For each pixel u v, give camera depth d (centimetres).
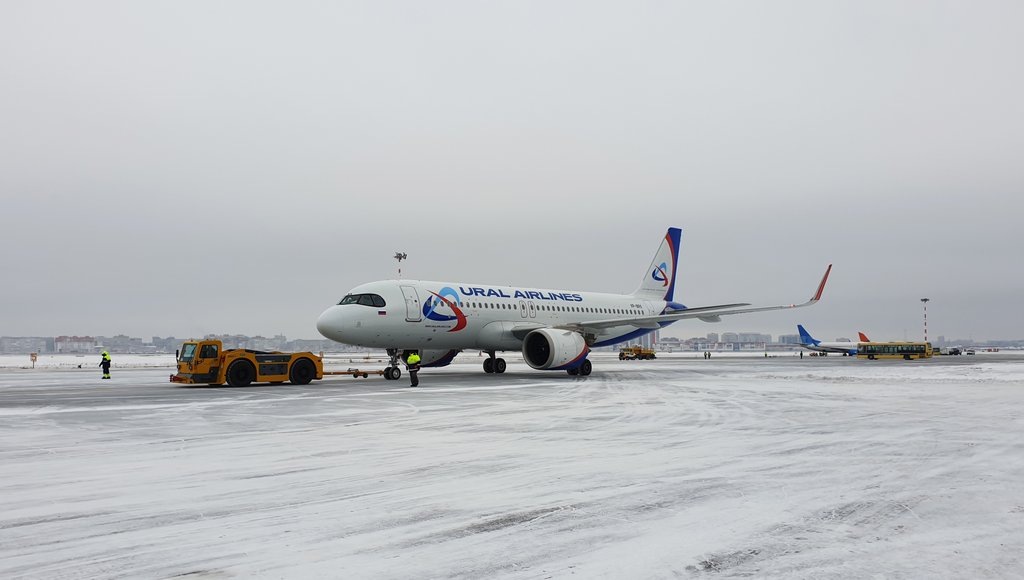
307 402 2084
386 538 641
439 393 2434
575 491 836
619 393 2416
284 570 554
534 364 3434
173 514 730
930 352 8556
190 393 2472
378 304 3194
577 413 1741
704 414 1708
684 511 738
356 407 1923
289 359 2906
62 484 884
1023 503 773
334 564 568
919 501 782
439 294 3425
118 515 727
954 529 668
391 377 3372
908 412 1745
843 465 1004
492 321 3634
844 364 5966
